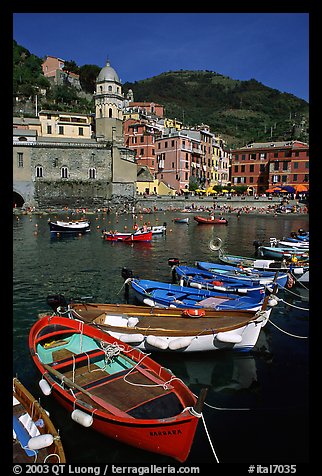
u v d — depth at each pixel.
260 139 125.75
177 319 13.56
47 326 12.06
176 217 66.50
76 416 8.12
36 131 75.31
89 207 75.88
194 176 93.00
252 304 15.36
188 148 90.00
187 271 21.69
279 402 10.45
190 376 11.97
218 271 22.86
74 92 112.75
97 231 46.41
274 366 12.48
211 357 12.66
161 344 11.70
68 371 10.11
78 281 22.70
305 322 16.28
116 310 14.34
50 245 36.16
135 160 92.25
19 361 12.20
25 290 20.66
